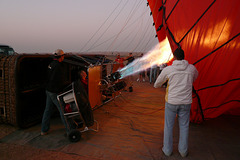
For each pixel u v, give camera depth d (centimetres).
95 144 295
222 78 294
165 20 402
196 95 340
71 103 300
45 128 325
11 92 332
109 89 567
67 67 467
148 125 382
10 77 328
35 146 287
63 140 309
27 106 387
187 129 248
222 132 343
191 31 325
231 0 268
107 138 318
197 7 315
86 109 298
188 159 252
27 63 379
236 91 289
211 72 306
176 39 364
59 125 377
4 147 282
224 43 279
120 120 412
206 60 306
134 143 301
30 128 358
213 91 315
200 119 367
